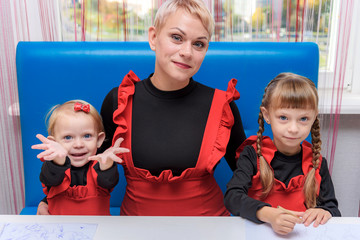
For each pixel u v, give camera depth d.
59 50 1.33
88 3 1.48
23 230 0.79
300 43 1.34
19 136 1.61
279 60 1.32
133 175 1.00
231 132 1.08
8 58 1.53
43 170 0.94
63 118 1.00
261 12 1.49
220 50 1.33
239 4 1.47
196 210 1.00
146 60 1.33
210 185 1.03
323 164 1.02
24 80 1.33
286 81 0.94
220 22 1.49
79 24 1.52
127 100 1.00
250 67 1.33
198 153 0.97
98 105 1.35
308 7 1.48
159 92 1.00
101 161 0.92
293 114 0.92
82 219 0.83
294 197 0.98
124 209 1.05
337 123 1.56
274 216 0.77
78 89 1.34
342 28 1.50
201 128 0.99
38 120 1.35
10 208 1.71
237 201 0.88
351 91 1.67
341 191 1.69
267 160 0.99
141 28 1.51
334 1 1.48
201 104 1.01
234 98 1.04
